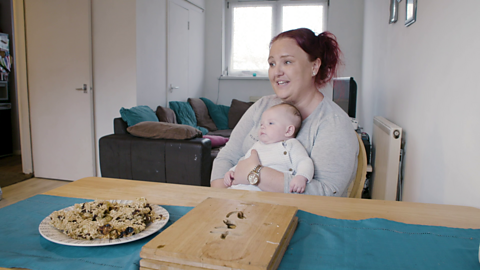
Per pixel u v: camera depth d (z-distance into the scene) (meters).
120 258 0.59
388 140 1.97
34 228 0.72
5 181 3.79
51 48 3.71
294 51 1.15
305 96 1.22
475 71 1.07
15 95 5.18
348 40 4.65
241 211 0.69
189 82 4.79
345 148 1.14
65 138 3.80
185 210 0.82
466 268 0.57
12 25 5.09
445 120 1.34
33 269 0.56
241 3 5.21
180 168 2.82
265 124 1.19
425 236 0.68
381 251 0.62
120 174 2.96
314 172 1.13
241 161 1.19
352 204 0.88
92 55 3.64
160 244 0.55
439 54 1.45
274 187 1.09
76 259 0.59
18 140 5.24
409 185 1.85
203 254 0.51
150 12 3.74
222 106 4.94
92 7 3.57
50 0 3.64
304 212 0.80
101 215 0.71
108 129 3.70
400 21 2.17
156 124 2.98
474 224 0.76
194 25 4.85
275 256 0.55
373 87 3.17
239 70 5.36
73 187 1.01
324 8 4.98
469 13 1.14
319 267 0.57
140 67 3.61
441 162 1.37
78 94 3.69
